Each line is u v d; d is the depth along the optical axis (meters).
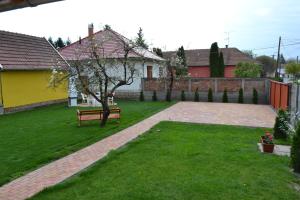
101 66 11.17
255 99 19.84
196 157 7.13
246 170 6.23
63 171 6.42
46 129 10.86
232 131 10.40
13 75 16.36
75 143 8.77
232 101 20.61
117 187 5.36
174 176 5.88
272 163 6.70
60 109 16.73
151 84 21.94
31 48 19.28
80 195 5.06
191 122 12.25
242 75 30.50
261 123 12.14
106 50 19.48
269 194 5.06
